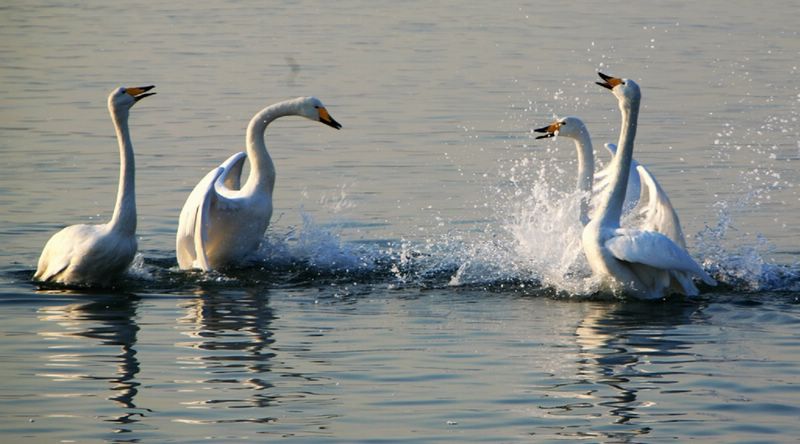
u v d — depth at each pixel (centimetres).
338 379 1088
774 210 1839
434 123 2570
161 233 1727
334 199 1945
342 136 2448
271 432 959
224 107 2777
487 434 955
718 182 2023
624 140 1393
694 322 1277
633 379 1084
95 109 2756
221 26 4397
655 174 2088
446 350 1176
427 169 2153
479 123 2572
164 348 1182
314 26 4353
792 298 1384
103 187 1997
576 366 1123
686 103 2772
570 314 1316
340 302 1377
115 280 1449
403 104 2797
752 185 2002
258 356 1157
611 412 1001
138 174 2106
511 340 1212
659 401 1027
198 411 1005
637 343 1198
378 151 2303
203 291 1426
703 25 4259
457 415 995
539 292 1423
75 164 2175
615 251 1337
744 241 1669
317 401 1028
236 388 1064
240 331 1247
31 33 4228
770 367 1111
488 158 2247
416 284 1464
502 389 1060
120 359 1145
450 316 1309
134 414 1000
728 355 1149
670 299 1382
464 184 2041
